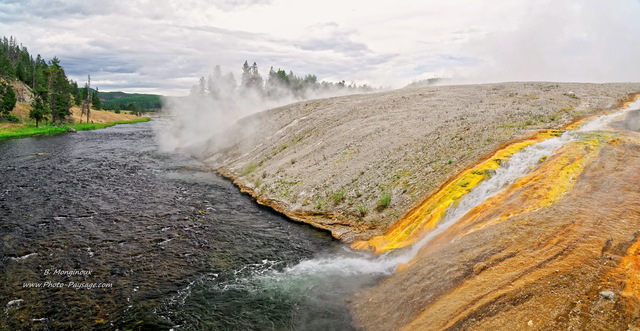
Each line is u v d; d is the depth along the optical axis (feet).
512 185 43.86
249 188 81.00
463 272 30.50
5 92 266.77
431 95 114.52
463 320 25.13
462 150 60.64
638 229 28.91
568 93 94.99
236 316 32.91
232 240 51.49
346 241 50.78
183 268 42.24
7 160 111.96
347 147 82.64
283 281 39.37
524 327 22.45
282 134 116.98
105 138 194.18
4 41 464.24
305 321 32.14
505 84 124.16
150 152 140.56
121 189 78.48
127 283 38.22
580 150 47.65
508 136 60.49
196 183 87.61
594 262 26.04
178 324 31.60
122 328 30.76
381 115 99.76
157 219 59.26
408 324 28.30
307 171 78.02
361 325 31.09
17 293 35.24
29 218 57.26
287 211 63.98
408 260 40.73
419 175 58.80
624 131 55.52
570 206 35.01
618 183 37.83
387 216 53.01
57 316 31.94
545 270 26.81
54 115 263.49
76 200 68.49
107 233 52.16
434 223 45.06
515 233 32.86
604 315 21.44
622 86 105.91
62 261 42.63
